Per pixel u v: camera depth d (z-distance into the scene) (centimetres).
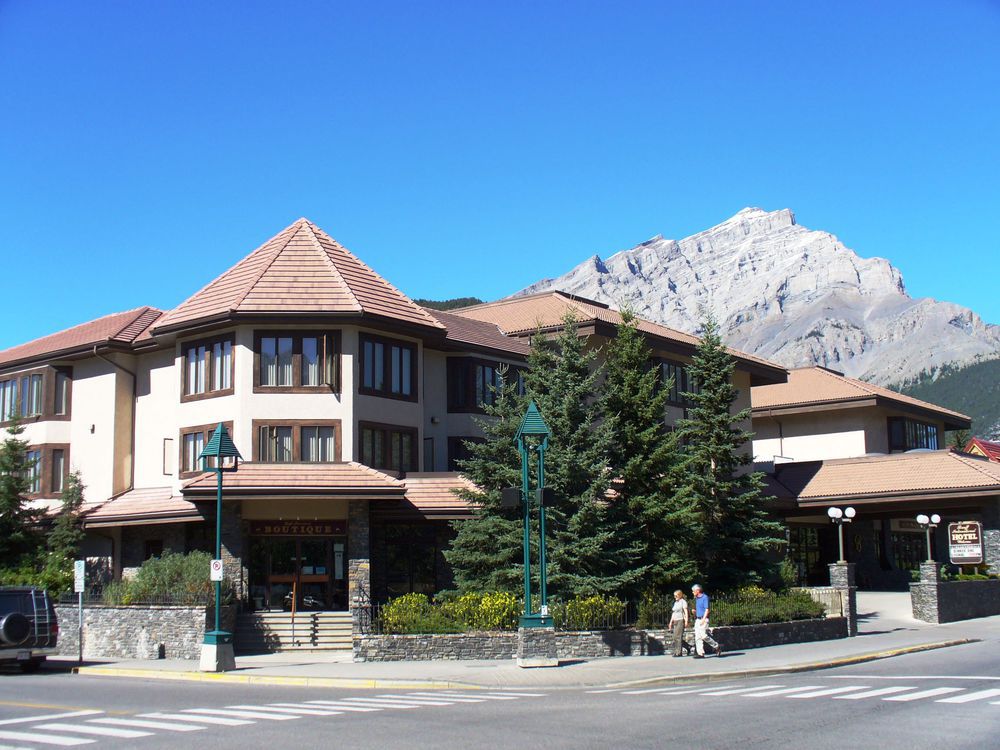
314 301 3294
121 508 3506
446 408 3756
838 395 5606
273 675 2272
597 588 2778
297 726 1447
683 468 3053
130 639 2967
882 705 1587
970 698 1662
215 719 1536
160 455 3669
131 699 1864
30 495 3894
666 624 2777
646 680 2084
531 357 3070
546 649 2350
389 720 1508
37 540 3553
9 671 2689
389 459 3372
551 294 4747
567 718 1509
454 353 3784
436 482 3334
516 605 2695
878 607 4269
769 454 5872
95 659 2939
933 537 5619
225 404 3288
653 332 4331
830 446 5697
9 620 2566
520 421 2902
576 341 3044
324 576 3170
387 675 2225
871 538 5078
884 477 4594
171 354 3694
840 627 3234
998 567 4297
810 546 5172
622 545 2959
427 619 2647
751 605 2958
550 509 2778
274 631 2967
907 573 5047
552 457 2809
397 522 3312
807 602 3162
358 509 3088
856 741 1244
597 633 2597
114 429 3750
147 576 3050
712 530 3262
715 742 1257
